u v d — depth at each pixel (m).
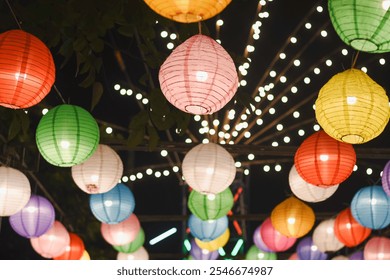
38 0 5.37
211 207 7.32
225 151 6.36
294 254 11.33
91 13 5.32
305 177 6.03
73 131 5.55
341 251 12.16
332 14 4.16
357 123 4.75
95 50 5.46
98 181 6.45
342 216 8.59
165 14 3.93
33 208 7.65
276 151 7.29
